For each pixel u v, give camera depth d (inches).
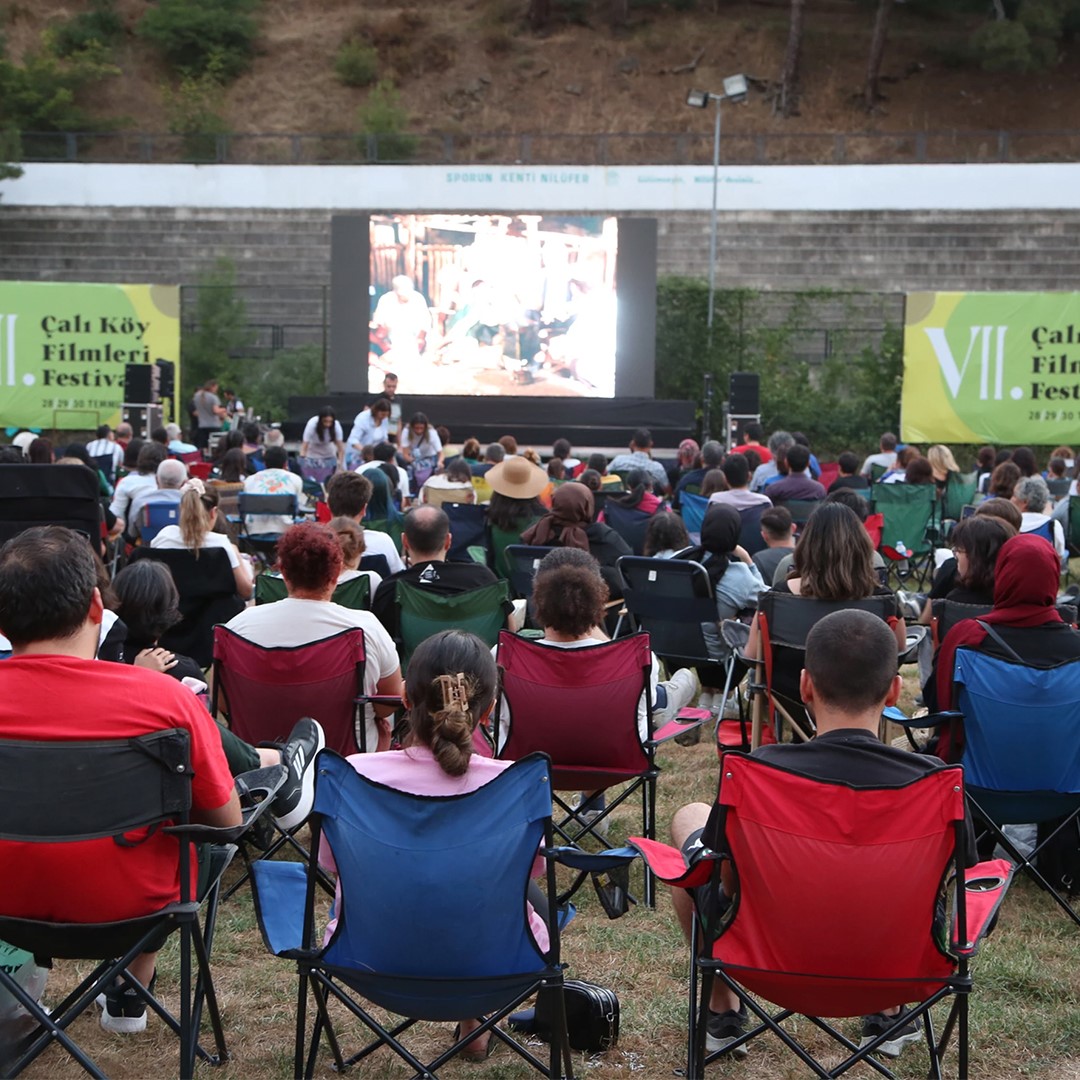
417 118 1320.1
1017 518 219.0
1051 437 713.6
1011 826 178.1
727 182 997.2
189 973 104.6
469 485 366.6
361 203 1019.9
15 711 101.0
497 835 104.6
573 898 171.0
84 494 246.4
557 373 710.5
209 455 607.2
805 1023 134.9
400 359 713.6
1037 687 151.7
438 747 108.5
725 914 109.7
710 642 233.8
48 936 103.2
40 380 748.0
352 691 165.9
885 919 102.6
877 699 107.9
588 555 174.6
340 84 1369.3
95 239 1009.5
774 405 759.7
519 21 1433.3
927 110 1315.2
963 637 158.9
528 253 706.8
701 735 253.9
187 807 104.3
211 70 1360.7
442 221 708.0
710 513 238.8
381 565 249.0
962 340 713.6
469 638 115.0
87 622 106.5
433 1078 107.0
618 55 1381.6
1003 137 1087.6
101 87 1368.1
